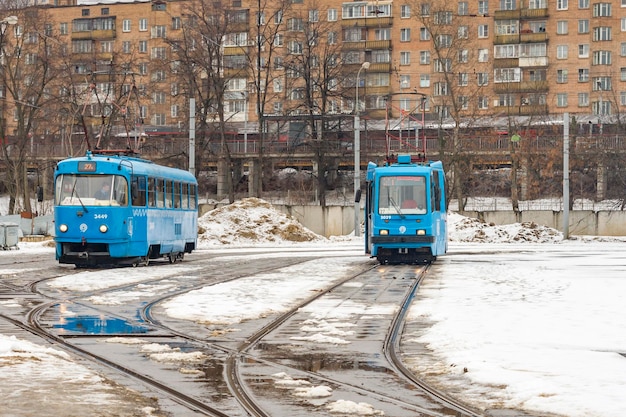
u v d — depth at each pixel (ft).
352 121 368.89
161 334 65.00
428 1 445.78
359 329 68.13
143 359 54.08
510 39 453.99
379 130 418.10
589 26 448.24
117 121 356.38
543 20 453.99
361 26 464.24
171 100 435.94
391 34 463.83
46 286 104.78
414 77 460.96
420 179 153.28
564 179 266.57
